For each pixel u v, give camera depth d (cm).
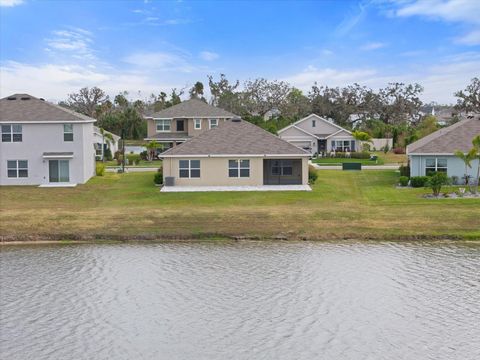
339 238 3384
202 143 4962
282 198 4319
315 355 1881
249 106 11794
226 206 4053
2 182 5175
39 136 5162
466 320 2138
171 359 1866
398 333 2034
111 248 3228
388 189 4703
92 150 5822
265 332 2053
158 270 2783
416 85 12306
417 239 3347
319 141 8550
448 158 4853
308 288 2495
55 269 2817
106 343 1983
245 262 2902
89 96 13412
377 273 2695
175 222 3638
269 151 4884
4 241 3394
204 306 2300
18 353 1912
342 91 12206
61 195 4619
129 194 4612
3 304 2336
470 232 3384
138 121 11181
